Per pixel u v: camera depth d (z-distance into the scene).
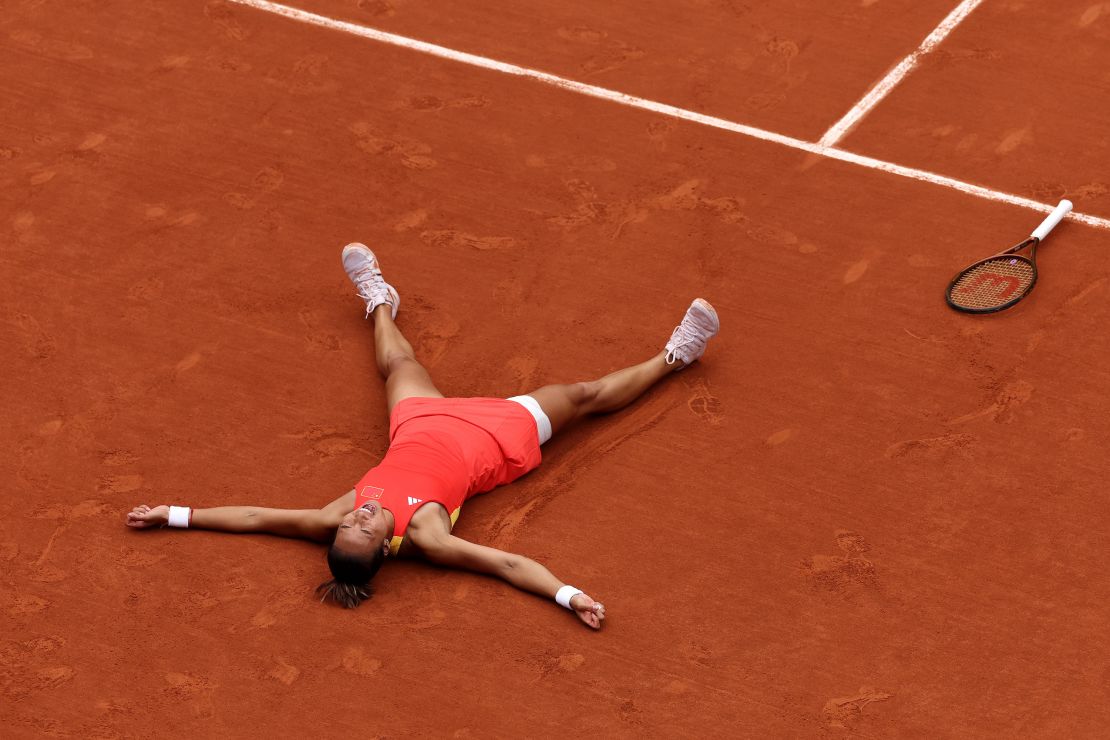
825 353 29.77
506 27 39.31
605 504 26.80
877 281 31.39
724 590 25.27
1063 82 36.69
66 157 35.03
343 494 26.98
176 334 30.45
